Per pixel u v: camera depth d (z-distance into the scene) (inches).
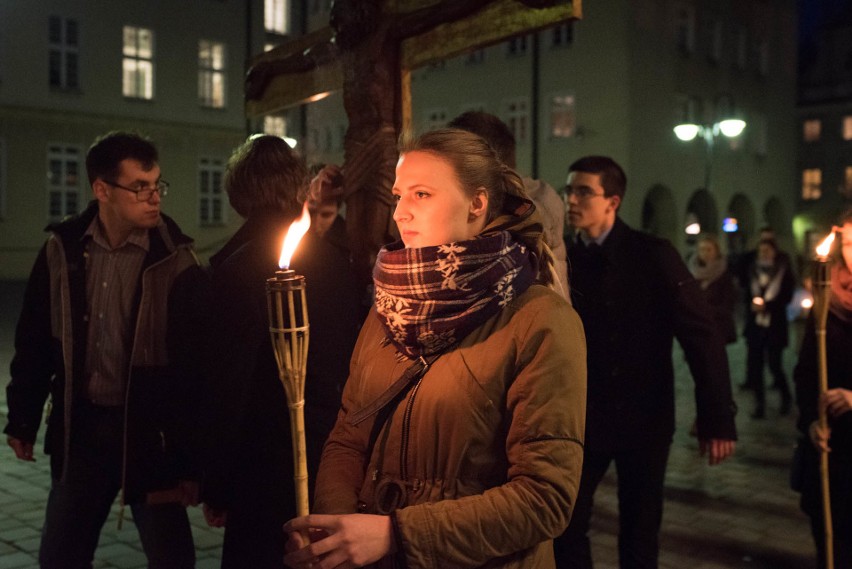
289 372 57.6
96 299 112.0
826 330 122.0
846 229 120.0
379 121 114.4
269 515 92.8
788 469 250.4
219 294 94.3
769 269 331.9
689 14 1267.2
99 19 1149.7
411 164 65.6
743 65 1398.9
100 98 1155.9
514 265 64.1
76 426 111.7
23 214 1103.6
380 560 63.7
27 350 115.1
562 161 1179.3
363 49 114.8
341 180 118.9
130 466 109.0
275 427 93.7
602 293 127.3
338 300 95.0
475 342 63.8
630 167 1126.4
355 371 71.8
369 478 66.9
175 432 110.0
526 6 98.1
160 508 111.3
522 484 60.2
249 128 507.5
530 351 62.4
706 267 333.7
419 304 63.5
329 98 133.6
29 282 115.6
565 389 61.9
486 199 66.5
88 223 114.7
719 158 1337.4
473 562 59.7
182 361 110.4
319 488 69.3
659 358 128.5
